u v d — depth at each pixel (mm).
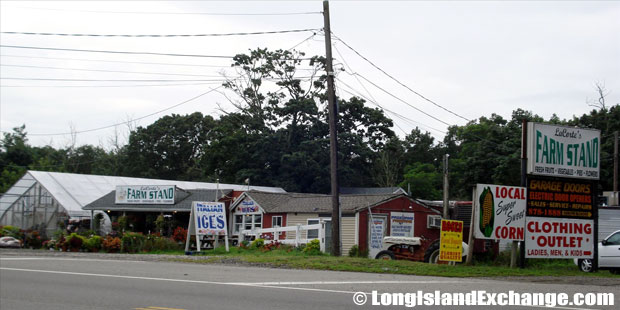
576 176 21766
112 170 87875
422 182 66750
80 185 47156
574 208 21969
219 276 17172
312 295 13195
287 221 38062
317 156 64875
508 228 21000
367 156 67000
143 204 43500
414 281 16281
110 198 45688
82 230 41844
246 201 41125
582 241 22000
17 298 12977
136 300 12625
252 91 68375
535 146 21141
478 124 70062
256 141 65625
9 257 24516
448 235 21641
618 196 36688
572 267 24734
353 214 33719
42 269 18969
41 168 85688
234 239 38719
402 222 35312
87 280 16047
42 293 13672
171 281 15828
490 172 47812
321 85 67375
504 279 17906
